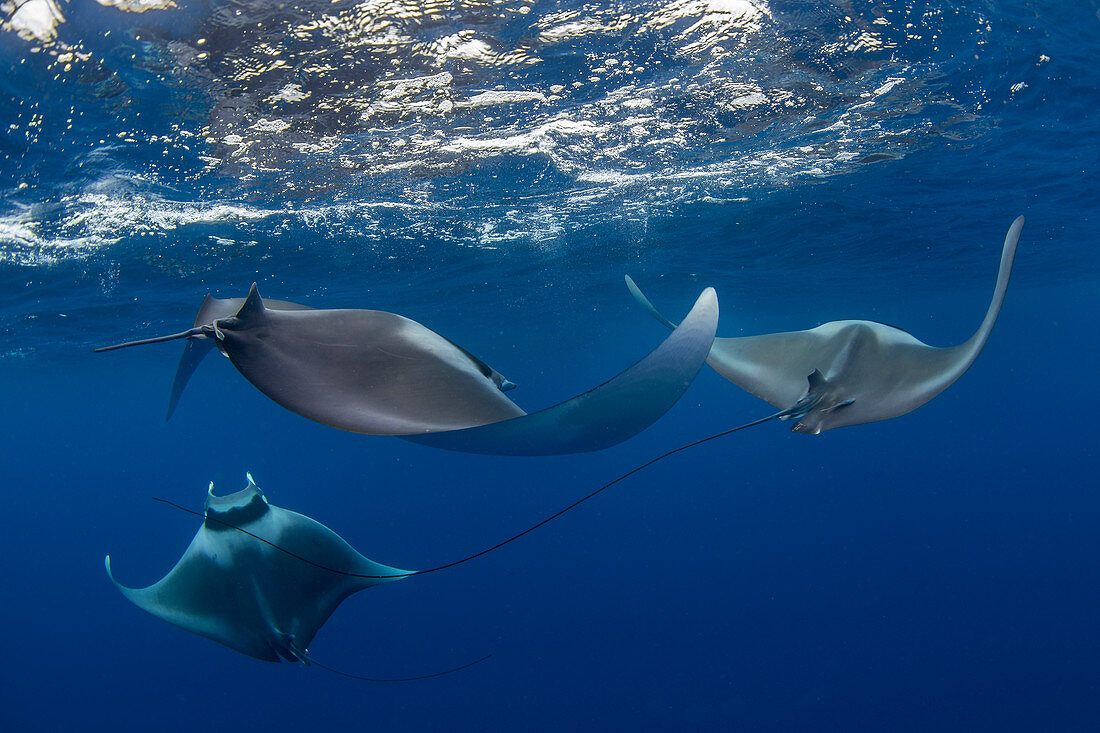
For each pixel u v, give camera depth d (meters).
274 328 2.34
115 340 20.98
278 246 12.99
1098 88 8.63
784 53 7.10
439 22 5.73
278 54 5.91
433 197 11.29
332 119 7.50
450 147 8.97
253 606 3.97
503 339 36.34
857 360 3.52
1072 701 18.19
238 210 10.54
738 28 6.46
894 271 23.69
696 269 20.75
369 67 6.38
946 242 18.97
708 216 14.34
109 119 6.73
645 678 23.12
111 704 24.69
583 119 8.45
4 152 7.13
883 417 3.15
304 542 4.16
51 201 8.84
